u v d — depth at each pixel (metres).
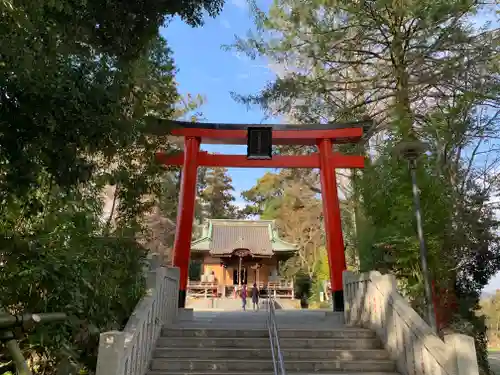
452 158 10.15
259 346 6.77
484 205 10.04
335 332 7.18
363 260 9.65
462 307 9.70
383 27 10.60
